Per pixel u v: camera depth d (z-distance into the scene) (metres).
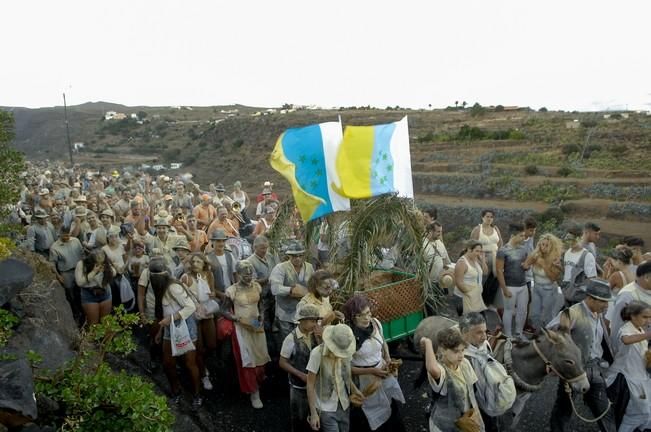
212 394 7.91
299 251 7.50
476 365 5.41
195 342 7.43
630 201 30.84
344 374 5.70
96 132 107.94
